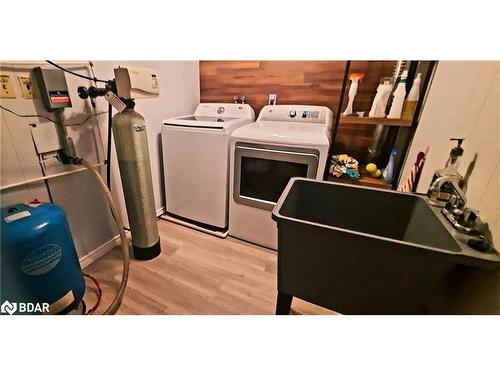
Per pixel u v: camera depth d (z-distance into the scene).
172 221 2.28
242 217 1.94
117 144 1.48
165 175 2.19
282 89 2.20
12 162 1.20
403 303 0.72
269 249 1.91
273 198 1.80
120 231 1.41
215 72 2.44
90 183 1.64
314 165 1.57
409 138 1.50
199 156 1.94
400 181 1.55
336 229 0.68
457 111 0.96
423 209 0.85
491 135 0.70
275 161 1.69
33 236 1.01
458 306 0.75
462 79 0.95
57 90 1.27
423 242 0.81
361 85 1.90
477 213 0.66
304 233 0.73
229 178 1.91
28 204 1.16
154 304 1.40
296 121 2.03
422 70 1.45
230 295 1.47
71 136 1.45
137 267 1.69
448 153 0.98
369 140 2.00
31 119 1.24
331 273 0.77
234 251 1.88
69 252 1.19
